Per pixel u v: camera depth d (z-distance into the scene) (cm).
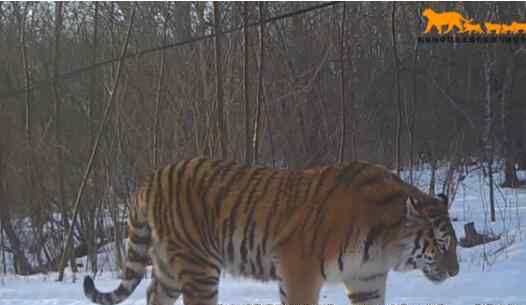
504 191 1856
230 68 1388
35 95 1638
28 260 1616
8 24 1723
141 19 1546
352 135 1492
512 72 1680
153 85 1441
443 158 1734
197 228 567
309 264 534
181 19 1469
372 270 541
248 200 553
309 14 1609
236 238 555
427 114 1745
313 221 532
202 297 575
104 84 1458
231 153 1324
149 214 589
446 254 539
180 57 1432
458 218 1505
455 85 1761
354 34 1628
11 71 1677
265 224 545
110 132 1461
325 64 1570
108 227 1620
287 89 1486
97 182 1429
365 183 543
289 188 548
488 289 826
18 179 1598
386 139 1772
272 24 1587
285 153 1491
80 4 1667
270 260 549
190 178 575
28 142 1397
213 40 1381
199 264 573
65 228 1315
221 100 1073
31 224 1562
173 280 593
